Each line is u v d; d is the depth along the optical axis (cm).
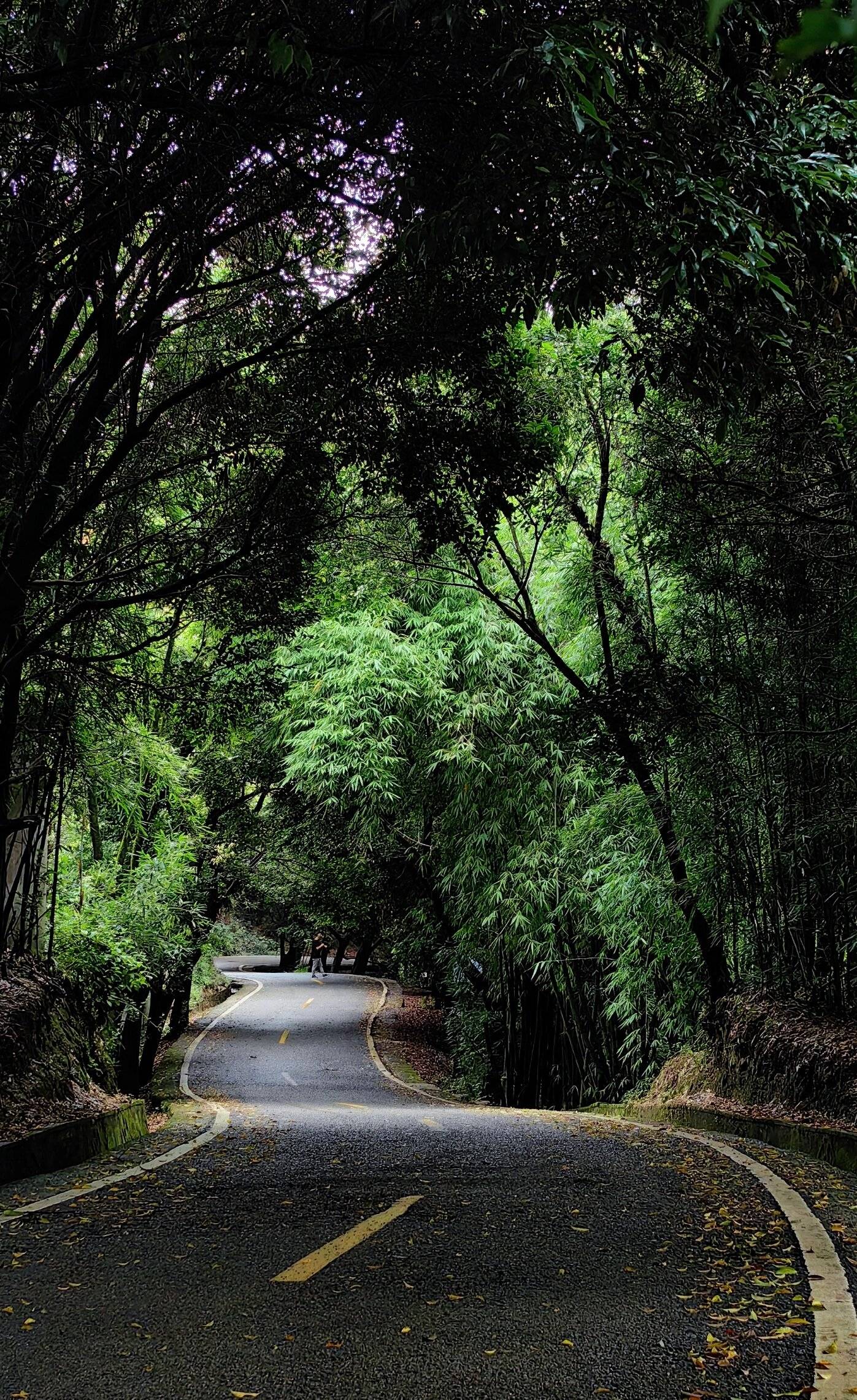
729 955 1348
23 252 643
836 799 948
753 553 1044
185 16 551
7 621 773
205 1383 357
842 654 963
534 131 506
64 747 1112
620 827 1423
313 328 881
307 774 1833
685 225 498
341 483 1191
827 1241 538
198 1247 537
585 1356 379
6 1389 354
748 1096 1116
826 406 739
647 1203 640
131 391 855
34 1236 567
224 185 669
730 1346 386
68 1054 1064
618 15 493
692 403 933
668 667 1128
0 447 764
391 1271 486
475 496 888
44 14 536
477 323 780
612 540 1403
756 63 552
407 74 546
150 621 1264
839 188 557
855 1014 1066
